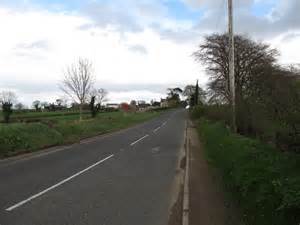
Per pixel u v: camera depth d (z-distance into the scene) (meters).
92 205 8.57
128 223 7.28
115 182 11.33
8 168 13.85
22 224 7.10
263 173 8.54
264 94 14.88
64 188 10.38
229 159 12.30
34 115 58.81
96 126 35.69
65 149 20.62
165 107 144.75
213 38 46.84
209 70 47.84
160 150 20.53
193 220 7.50
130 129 39.94
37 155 17.86
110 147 21.94
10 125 22.17
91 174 12.70
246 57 42.69
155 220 7.52
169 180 11.76
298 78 14.59
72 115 59.72
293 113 11.36
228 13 19.30
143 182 11.39
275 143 12.34
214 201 9.00
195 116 63.66
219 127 24.44
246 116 18.89
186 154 18.67
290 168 8.57
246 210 7.51
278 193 6.77
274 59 42.16
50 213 7.87
